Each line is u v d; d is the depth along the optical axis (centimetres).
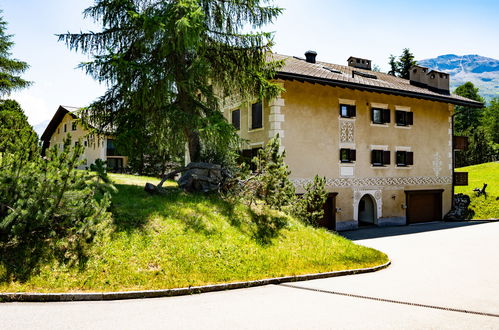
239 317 529
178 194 1130
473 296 664
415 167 2077
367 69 2555
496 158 4897
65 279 627
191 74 1187
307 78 1589
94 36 1173
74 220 733
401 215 2012
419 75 2367
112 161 3662
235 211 1073
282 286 726
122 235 781
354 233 1697
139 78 1086
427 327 504
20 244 680
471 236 1557
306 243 1002
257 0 1248
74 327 472
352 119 1847
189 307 572
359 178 1856
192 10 1073
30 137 752
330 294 670
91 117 1245
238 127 1967
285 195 1148
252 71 1306
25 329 460
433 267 941
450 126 2252
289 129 1653
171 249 778
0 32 2498
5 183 681
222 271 746
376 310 575
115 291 615
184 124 1194
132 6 1116
